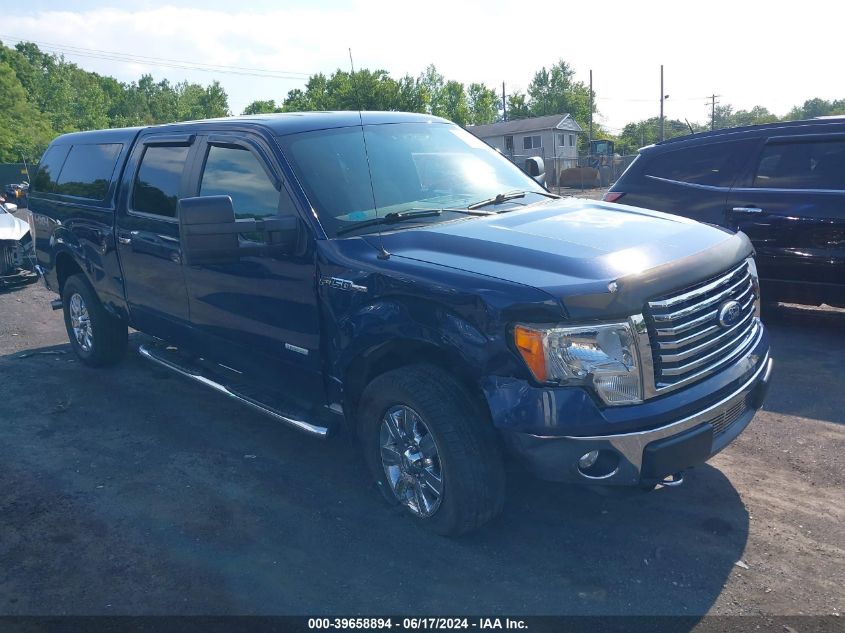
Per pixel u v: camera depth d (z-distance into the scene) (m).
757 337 3.98
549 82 97.88
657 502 4.06
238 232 3.84
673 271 3.38
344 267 3.83
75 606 3.33
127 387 6.23
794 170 6.82
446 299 3.39
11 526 4.04
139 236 5.38
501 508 3.61
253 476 4.55
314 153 4.35
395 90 47.41
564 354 3.15
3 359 7.20
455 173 4.75
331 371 4.05
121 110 130.88
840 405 5.27
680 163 7.57
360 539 3.80
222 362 4.96
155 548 3.78
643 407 3.25
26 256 10.83
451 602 3.28
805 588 3.29
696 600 3.23
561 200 4.71
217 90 134.88
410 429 3.76
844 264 6.49
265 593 3.39
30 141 68.12
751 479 4.28
